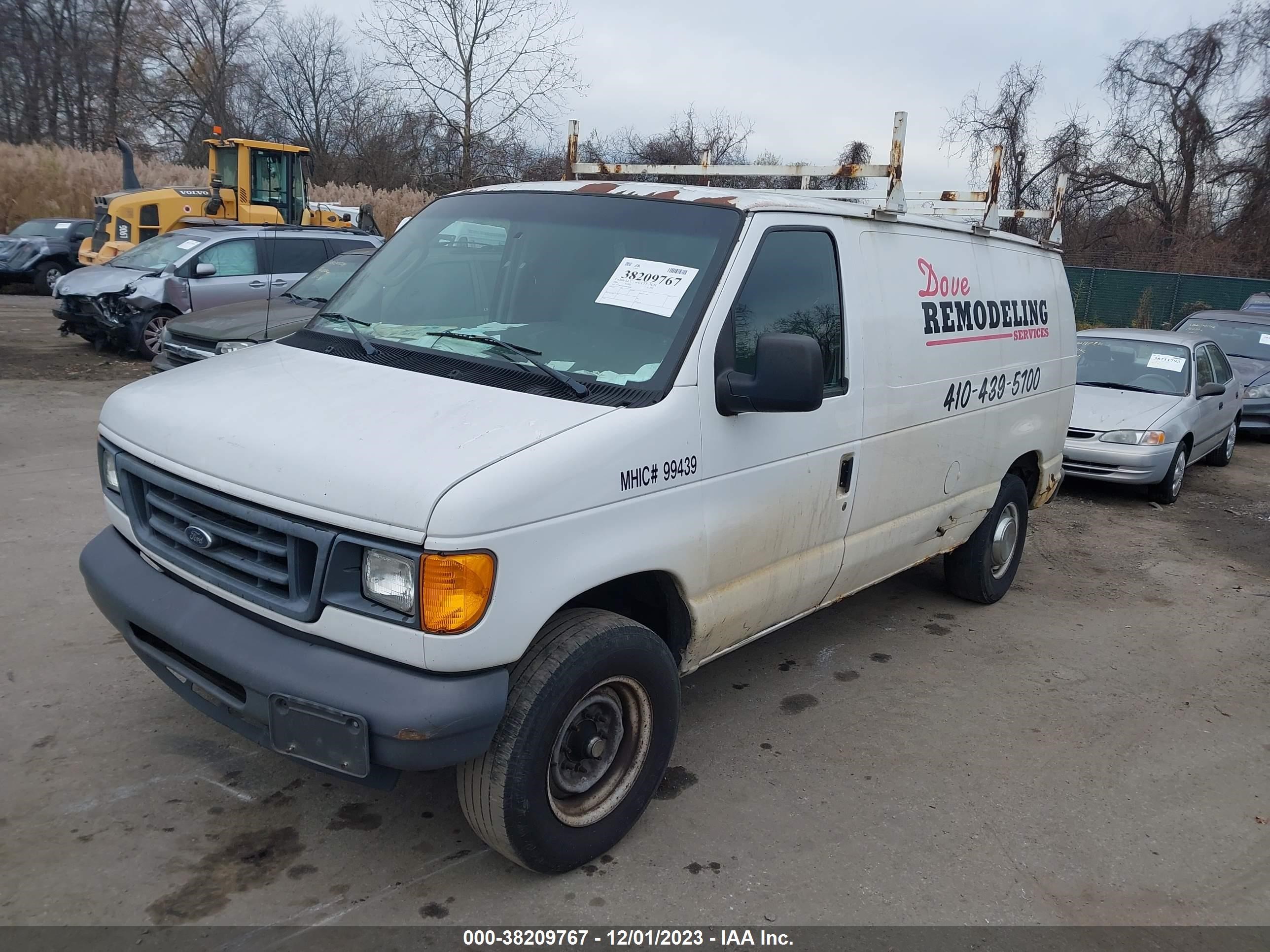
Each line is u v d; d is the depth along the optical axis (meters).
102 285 12.59
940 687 5.04
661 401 3.19
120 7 42.84
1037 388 5.91
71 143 42.88
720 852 3.47
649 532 3.16
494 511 2.64
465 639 2.64
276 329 8.47
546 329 3.47
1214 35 33.91
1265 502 10.19
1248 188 33.53
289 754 2.79
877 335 4.25
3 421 9.12
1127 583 7.12
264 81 45.88
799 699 4.79
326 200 31.78
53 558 5.67
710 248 3.54
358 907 3.05
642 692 3.29
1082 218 35.34
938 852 3.58
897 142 4.40
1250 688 5.30
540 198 4.03
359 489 2.67
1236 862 3.66
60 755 3.74
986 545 5.95
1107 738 4.61
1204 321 14.99
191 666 3.07
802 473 3.85
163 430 3.17
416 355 3.43
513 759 2.89
